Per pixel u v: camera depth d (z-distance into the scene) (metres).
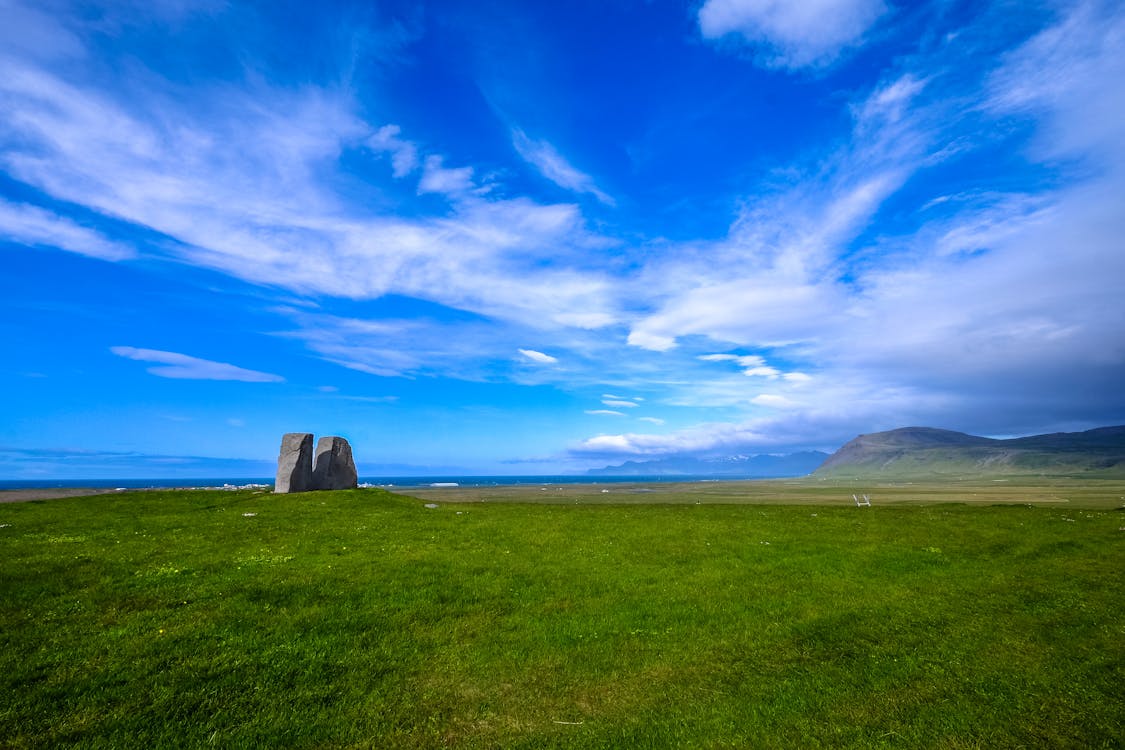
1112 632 15.94
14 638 14.20
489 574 22.19
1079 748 10.02
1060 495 120.19
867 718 11.20
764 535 32.44
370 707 11.66
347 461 58.72
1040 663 13.74
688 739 10.49
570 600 19.09
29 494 67.38
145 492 51.19
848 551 27.69
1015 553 27.86
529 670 13.59
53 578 19.59
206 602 17.47
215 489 55.88
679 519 39.22
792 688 12.58
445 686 12.71
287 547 26.61
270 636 15.05
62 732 10.34
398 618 16.86
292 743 10.36
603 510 45.31
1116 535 33.25
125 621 15.67
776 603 18.89
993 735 10.45
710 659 14.29
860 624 16.81
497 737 10.61
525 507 46.84
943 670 13.41
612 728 10.91
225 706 11.52
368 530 32.38
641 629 16.36
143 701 11.54
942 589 20.77
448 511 42.78
